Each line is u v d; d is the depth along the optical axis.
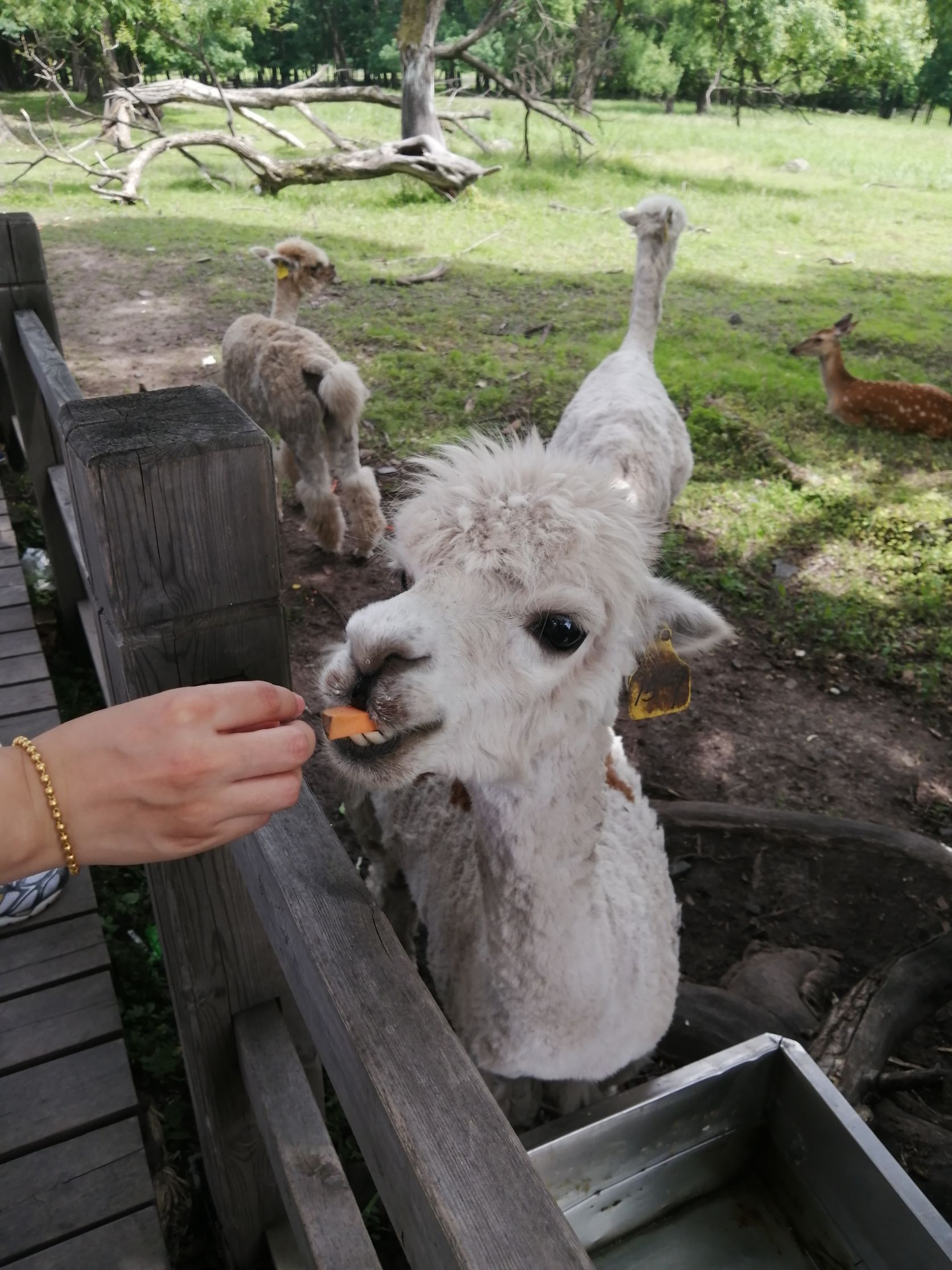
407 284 10.44
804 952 3.28
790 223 14.29
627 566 1.76
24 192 14.34
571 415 5.48
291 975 1.39
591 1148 2.02
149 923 3.22
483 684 1.62
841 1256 2.06
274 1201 2.17
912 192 17.34
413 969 1.18
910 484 6.56
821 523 6.07
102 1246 2.10
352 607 5.23
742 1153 2.27
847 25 27.27
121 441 1.25
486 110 18.89
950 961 3.14
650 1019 2.22
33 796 1.00
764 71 27.80
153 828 1.04
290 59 39.12
